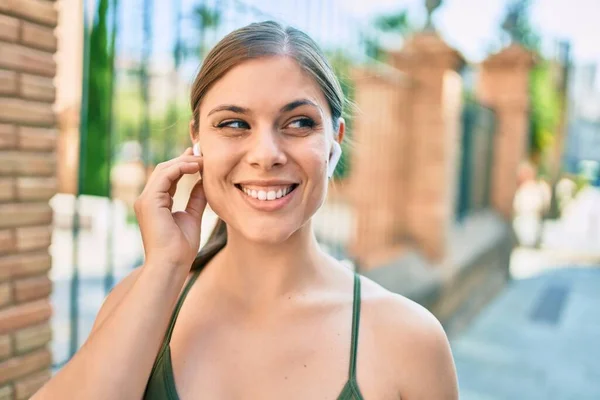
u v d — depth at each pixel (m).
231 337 1.22
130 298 1.15
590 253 13.21
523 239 15.14
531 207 19.67
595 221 19.30
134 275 1.34
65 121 3.23
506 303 7.86
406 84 6.16
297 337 1.20
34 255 2.22
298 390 1.14
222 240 1.41
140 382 1.11
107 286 2.75
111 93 2.73
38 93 2.18
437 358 1.19
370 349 1.18
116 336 1.10
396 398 1.15
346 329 1.20
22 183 2.15
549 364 5.39
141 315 1.13
